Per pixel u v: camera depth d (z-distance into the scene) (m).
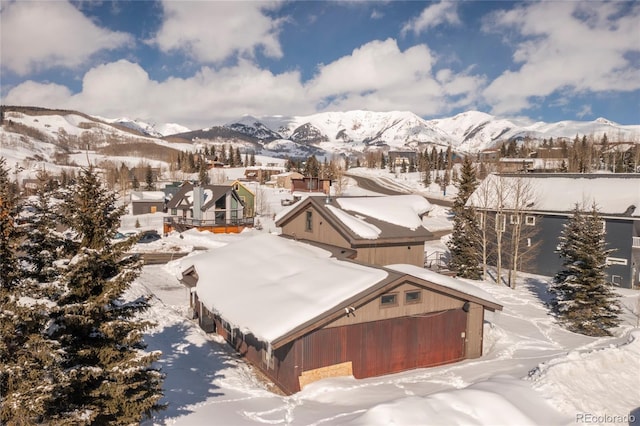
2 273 7.97
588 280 22.86
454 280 18.66
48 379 7.84
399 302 16.20
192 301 22.75
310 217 25.61
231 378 14.97
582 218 26.84
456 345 17.66
